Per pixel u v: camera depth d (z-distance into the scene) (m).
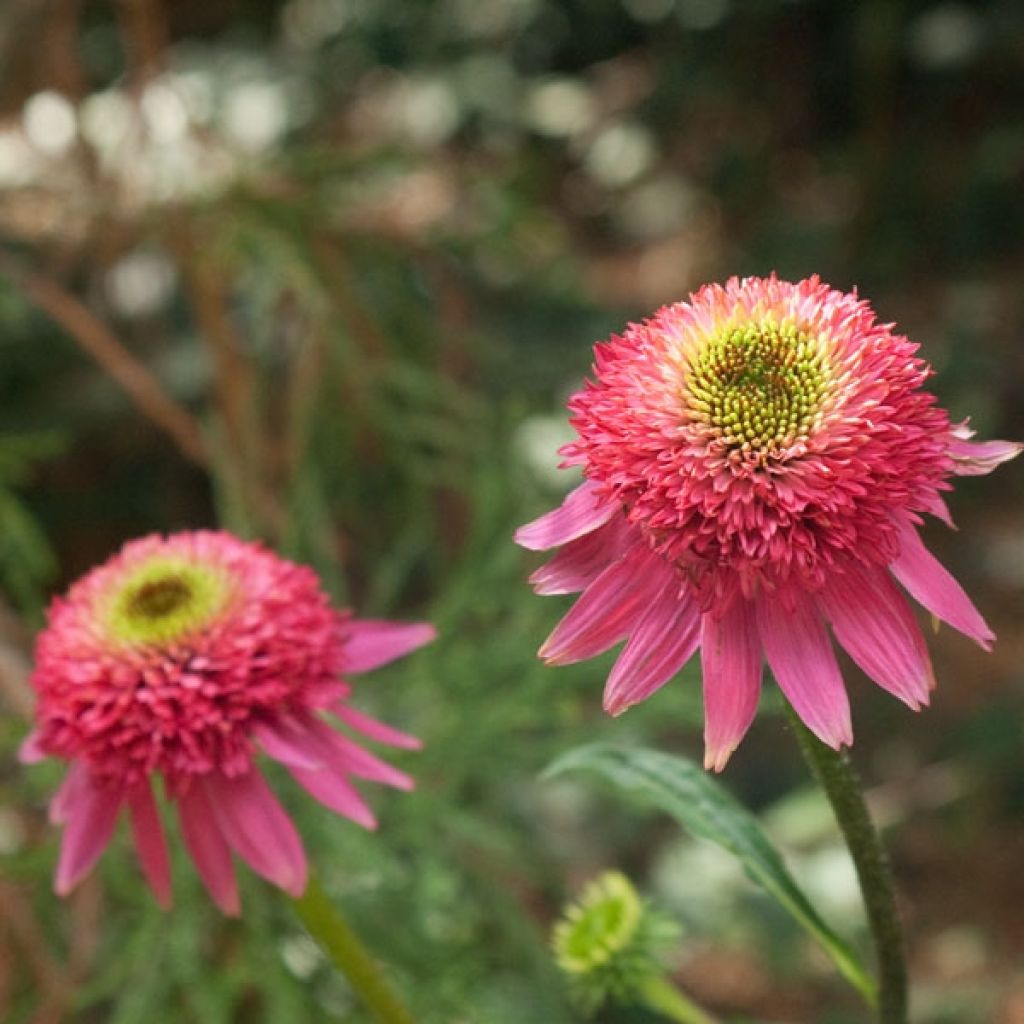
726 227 2.20
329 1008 0.62
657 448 0.40
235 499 0.72
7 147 1.00
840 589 0.40
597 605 0.41
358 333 0.83
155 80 0.85
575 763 0.46
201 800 0.47
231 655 0.47
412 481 0.79
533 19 2.35
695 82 2.30
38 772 0.63
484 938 0.67
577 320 1.34
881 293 1.99
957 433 0.42
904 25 2.11
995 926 1.08
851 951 0.44
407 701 0.68
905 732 1.27
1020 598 1.42
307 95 1.82
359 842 0.63
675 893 1.00
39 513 1.14
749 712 0.40
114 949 0.66
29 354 1.11
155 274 1.15
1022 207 1.99
